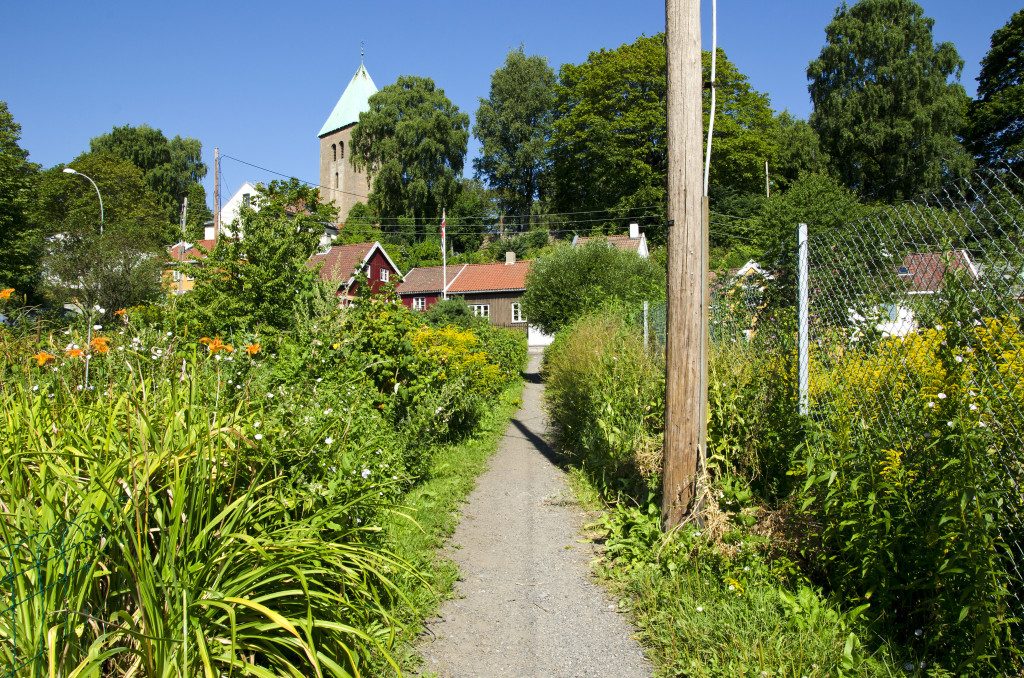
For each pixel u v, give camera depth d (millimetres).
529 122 64312
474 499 6332
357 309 7098
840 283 4137
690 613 3537
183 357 4461
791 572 3709
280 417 3797
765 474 4805
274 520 3131
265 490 3178
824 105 44125
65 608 2182
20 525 2283
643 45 45312
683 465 4535
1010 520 2885
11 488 2475
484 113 64375
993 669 2633
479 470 7406
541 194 65250
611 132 44656
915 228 3473
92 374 4492
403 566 3344
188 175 73000
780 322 4824
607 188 46250
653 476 5465
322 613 2885
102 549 2332
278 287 8781
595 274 19609
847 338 3977
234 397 4039
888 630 3160
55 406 3305
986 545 2631
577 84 48781
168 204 65188
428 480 6547
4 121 33438
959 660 2807
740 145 41750
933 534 2871
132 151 68875
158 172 67375
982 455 2777
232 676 2494
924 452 3160
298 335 6379
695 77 4570
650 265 20625
